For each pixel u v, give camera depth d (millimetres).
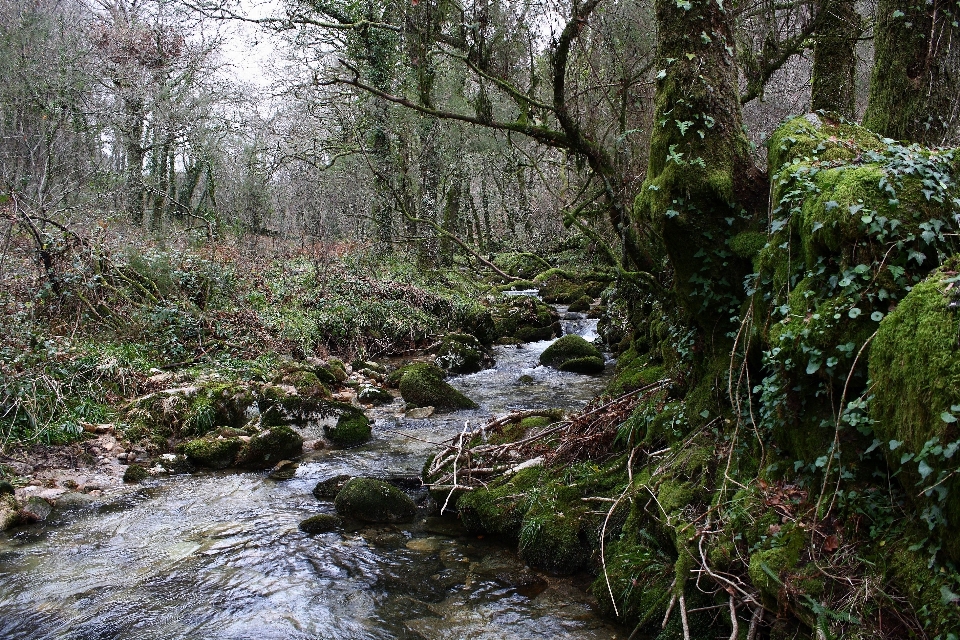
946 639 2531
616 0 7105
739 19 6750
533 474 6055
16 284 9750
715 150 4762
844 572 3094
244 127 17828
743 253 4652
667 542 4355
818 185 3770
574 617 4418
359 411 9070
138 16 18453
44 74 16906
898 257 3266
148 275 11445
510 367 13719
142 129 19703
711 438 4801
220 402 8688
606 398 6977
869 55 9516
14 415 7277
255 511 6359
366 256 17234
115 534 5801
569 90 7062
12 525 5859
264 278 14836
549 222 13312
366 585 4914
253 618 4438
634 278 5934
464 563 5250
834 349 3365
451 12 6273
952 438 2506
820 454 3521
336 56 11328
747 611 3539
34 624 4367
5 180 11352
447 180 17734
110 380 8844
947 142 5262
